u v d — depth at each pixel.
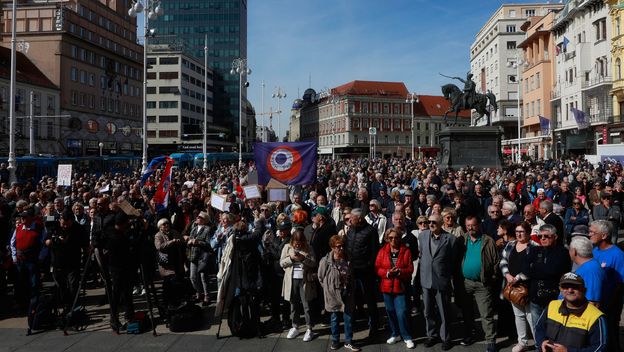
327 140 127.88
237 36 127.19
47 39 67.31
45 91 64.12
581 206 11.30
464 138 29.98
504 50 82.81
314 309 8.28
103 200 9.44
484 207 12.20
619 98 47.09
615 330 5.55
